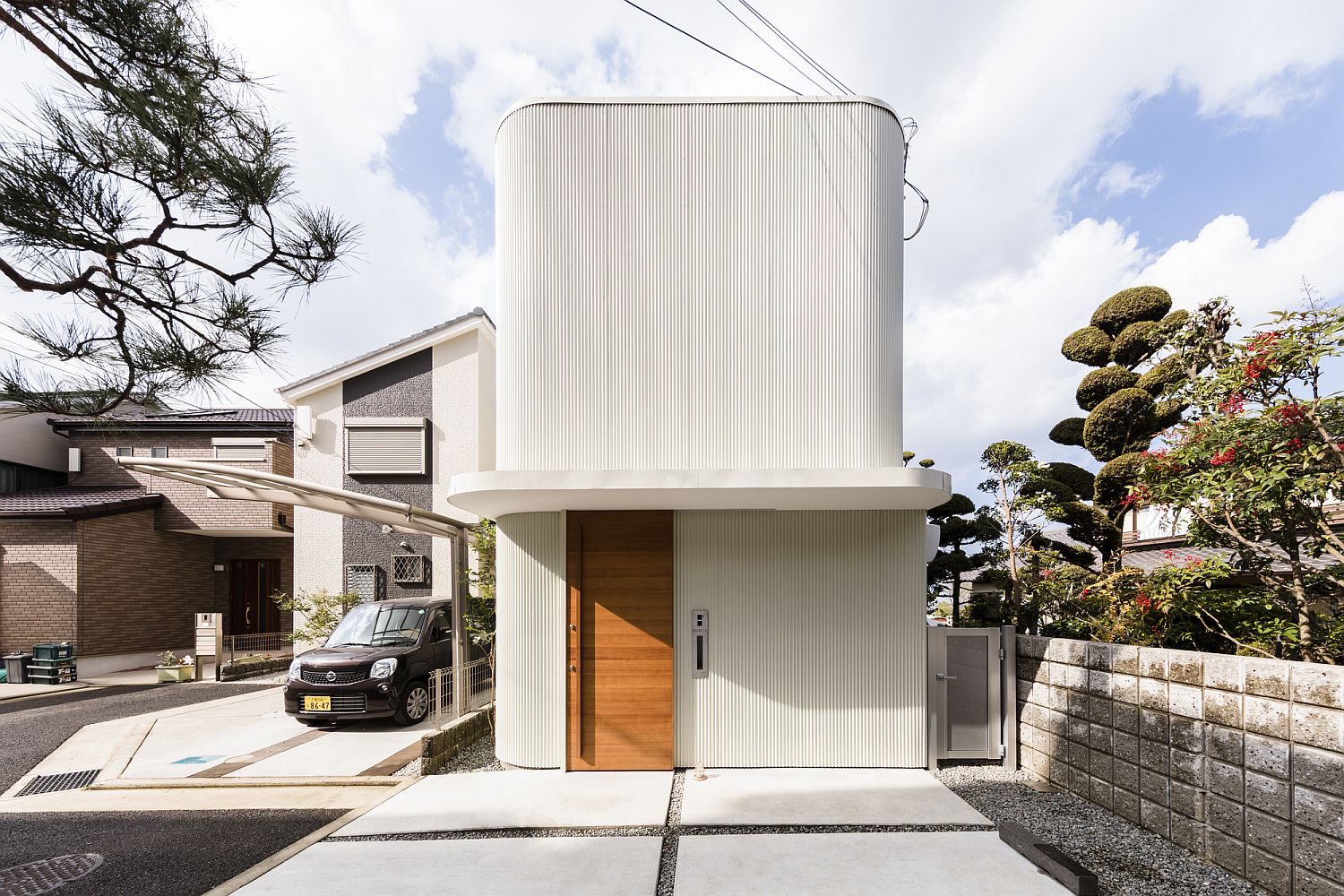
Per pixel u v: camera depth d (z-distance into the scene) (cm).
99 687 1075
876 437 533
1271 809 323
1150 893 326
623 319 537
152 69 261
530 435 533
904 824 415
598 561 541
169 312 316
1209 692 361
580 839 399
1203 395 458
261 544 1505
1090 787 452
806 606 541
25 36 244
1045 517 698
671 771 526
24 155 253
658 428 530
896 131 563
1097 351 835
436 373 1163
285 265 328
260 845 405
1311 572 464
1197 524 470
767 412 532
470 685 696
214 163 275
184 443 1393
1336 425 392
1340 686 294
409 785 504
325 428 1158
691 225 543
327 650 734
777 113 548
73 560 1162
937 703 539
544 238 542
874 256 543
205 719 783
